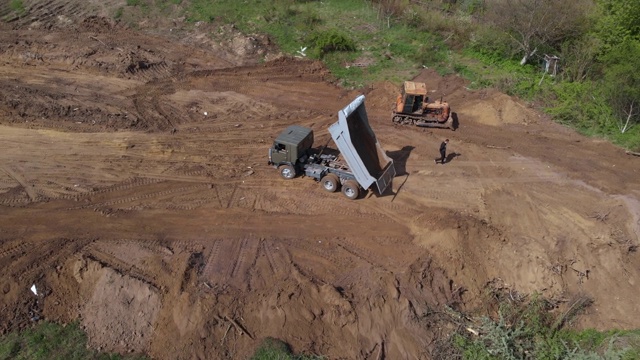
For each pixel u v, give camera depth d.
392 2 39.69
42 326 16.28
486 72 32.84
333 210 21.47
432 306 17.34
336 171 22.17
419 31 37.41
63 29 35.88
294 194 22.31
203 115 27.88
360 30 37.75
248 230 20.19
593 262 18.94
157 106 28.38
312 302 16.78
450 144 26.06
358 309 16.70
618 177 23.89
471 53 34.88
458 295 17.84
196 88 30.39
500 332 16.30
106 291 16.81
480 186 23.08
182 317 16.16
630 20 29.75
